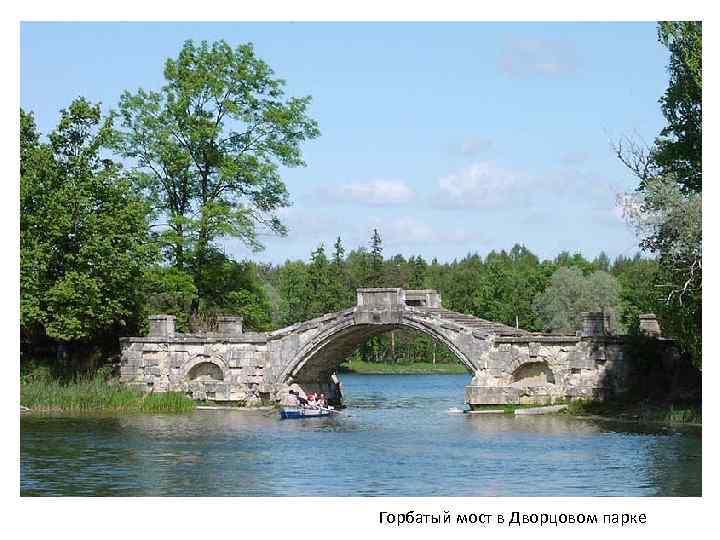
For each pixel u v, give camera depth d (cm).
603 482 4222
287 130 8288
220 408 7369
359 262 16638
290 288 15925
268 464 4725
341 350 7800
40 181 7156
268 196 8338
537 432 5706
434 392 10688
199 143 8138
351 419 6831
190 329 8269
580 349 6631
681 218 5475
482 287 15875
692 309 5556
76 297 7025
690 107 5972
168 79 8194
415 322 7044
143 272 7488
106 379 7606
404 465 4675
